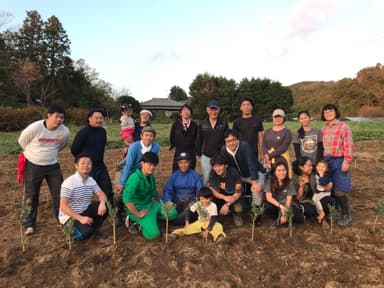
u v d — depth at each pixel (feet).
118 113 161.89
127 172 15.97
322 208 15.48
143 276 11.35
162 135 67.05
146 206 15.39
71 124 105.70
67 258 12.60
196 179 16.66
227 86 167.53
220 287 10.72
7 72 141.49
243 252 13.11
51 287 10.88
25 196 15.16
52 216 17.67
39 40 168.86
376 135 60.90
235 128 19.57
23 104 146.82
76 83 180.75
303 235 14.67
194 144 18.95
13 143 49.11
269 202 15.98
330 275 11.41
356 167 30.99
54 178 15.53
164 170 30.63
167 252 13.10
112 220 14.39
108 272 11.68
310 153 17.28
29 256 12.81
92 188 14.56
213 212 14.66
